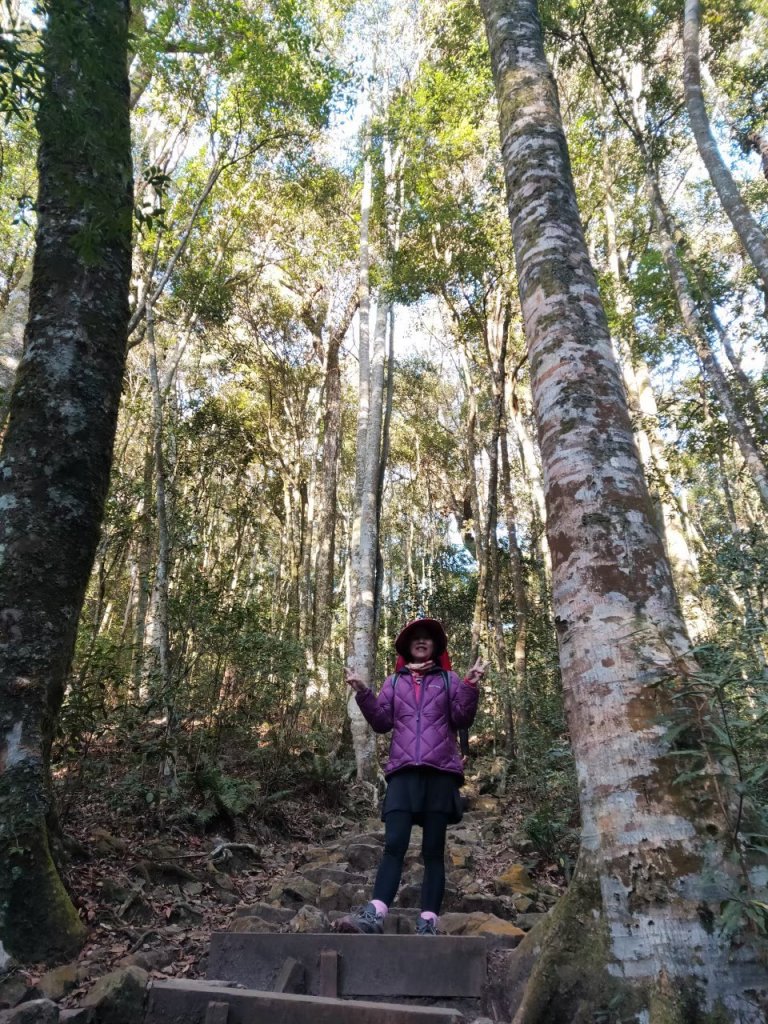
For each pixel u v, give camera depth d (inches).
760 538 390.9
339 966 117.0
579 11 398.9
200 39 366.9
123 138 154.9
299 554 791.7
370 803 352.8
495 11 190.7
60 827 156.6
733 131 441.7
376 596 477.1
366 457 492.4
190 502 497.0
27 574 150.3
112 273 180.1
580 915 96.4
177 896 170.9
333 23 594.6
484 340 524.7
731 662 112.6
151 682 259.9
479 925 143.9
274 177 525.7
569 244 145.8
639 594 109.1
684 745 97.3
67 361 166.7
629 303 497.0
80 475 162.2
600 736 101.7
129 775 210.7
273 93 375.9
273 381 814.5
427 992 113.4
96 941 137.4
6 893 128.0
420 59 591.5
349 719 437.7
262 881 200.5
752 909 83.1
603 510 116.0
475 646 453.7
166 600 307.0
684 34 326.6
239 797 244.5
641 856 92.4
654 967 86.4
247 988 119.3
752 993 83.0
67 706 182.5
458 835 265.9
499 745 475.8
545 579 643.5
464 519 836.6
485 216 473.1
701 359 345.1
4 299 543.2
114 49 149.6
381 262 595.2
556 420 127.7
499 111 175.8
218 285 481.7
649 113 436.8
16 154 414.3
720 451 458.6
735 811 93.8
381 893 129.6
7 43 127.7
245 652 314.3
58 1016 105.1
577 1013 89.0
